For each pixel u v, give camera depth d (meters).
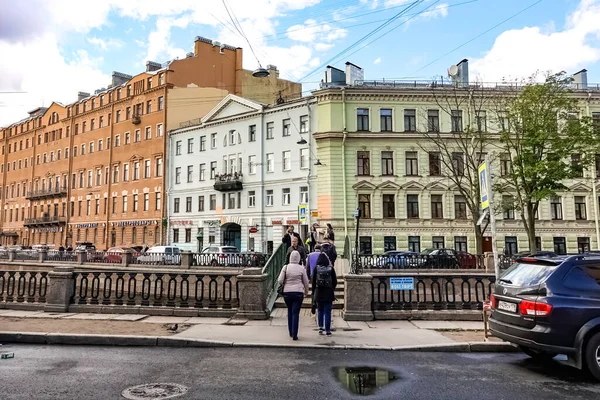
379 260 21.83
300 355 7.65
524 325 6.56
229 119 42.84
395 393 5.63
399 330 9.70
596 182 36.03
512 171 26.28
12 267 36.09
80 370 6.57
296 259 9.05
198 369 6.69
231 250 32.06
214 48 50.00
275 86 51.62
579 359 6.16
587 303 6.33
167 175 46.97
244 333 9.20
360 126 36.12
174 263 27.53
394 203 35.62
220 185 41.91
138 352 7.84
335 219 34.94
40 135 64.62
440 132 34.88
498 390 5.79
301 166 37.94
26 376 6.22
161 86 47.69
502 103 32.94
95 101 56.16
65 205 58.47
